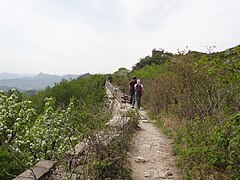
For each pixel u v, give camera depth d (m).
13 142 10.27
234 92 7.51
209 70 5.77
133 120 10.39
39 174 5.09
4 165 8.74
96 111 9.12
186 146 7.14
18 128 10.62
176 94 11.16
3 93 11.16
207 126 6.60
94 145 5.53
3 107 10.79
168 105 12.23
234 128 4.34
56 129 9.88
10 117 10.91
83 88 35.28
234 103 7.29
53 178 5.36
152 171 6.21
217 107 7.67
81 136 6.16
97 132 5.84
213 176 5.01
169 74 12.84
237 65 5.17
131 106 15.90
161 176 5.95
